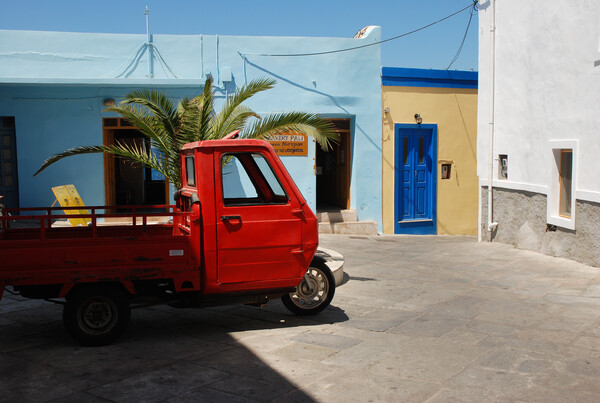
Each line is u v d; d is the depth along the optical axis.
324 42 13.94
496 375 4.49
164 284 5.70
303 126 8.38
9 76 12.77
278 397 4.09
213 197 5.58
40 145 12.99
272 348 5.24
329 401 4.03
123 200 14.48
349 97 14.13
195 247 5.51
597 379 4.39
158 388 4.25
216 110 13.53
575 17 9.01
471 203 15.31
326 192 16.59
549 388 4.21
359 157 14.27
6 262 5.00
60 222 12.38
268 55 13.74
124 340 5.51
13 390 4.20
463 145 15.11
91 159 13.20
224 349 5.21
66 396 4.09
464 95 15.00
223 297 5.74
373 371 4.61
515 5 10.92
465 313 6.46
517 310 6.55
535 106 10.33
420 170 14.99
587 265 8.92
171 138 8.01
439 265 9.58
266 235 5.74
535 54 10.25
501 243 11.63
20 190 13.01
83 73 13.05
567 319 6.12
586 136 8.84
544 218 10.15
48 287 5.25
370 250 11.36
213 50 13.50
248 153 5.73
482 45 12.23
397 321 6.16
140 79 12.68
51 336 5.66
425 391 4.18
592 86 8.63
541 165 10.18
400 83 14.45
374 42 14.20
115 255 5.27
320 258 6.50
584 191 8.87
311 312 6.44
